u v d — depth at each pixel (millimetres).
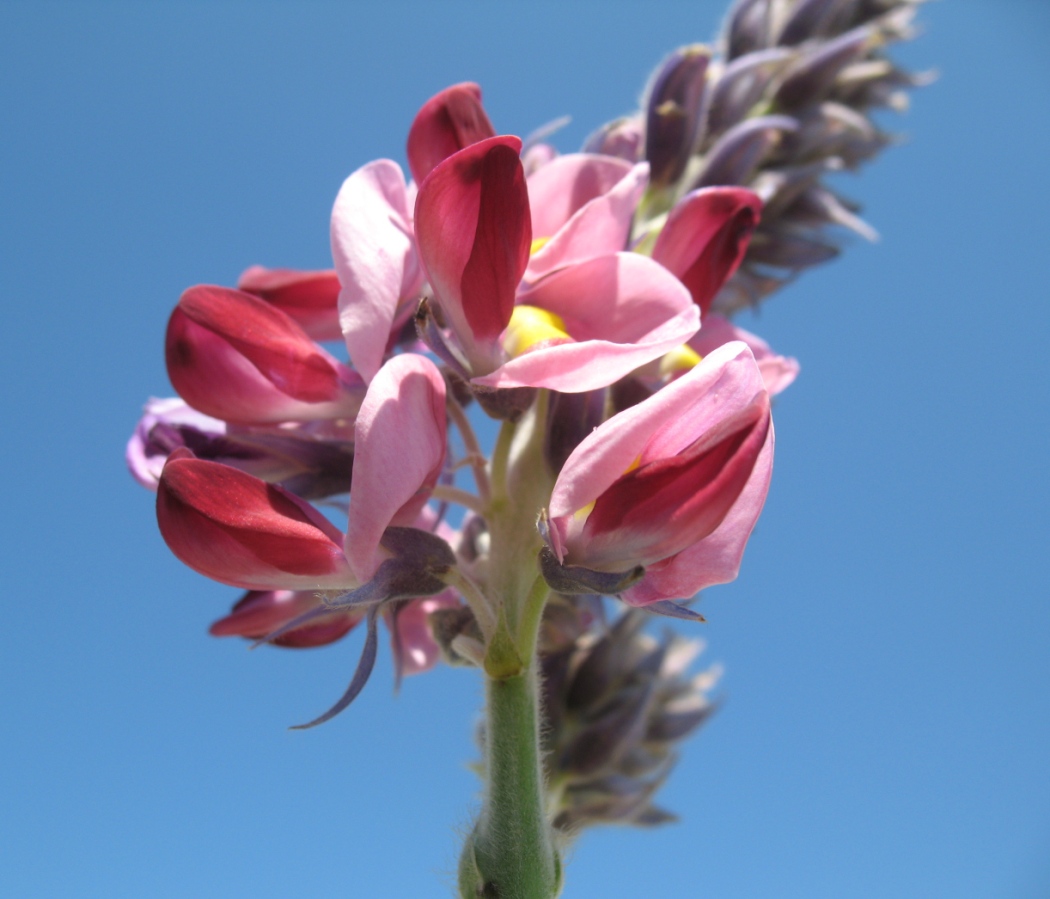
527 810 61
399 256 63
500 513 67
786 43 113
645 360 57
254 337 68
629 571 54
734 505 59
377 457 55
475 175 58
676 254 71
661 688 104
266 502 61
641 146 91
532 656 64
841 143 107
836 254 105
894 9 115
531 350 58
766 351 74
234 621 74
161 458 72
